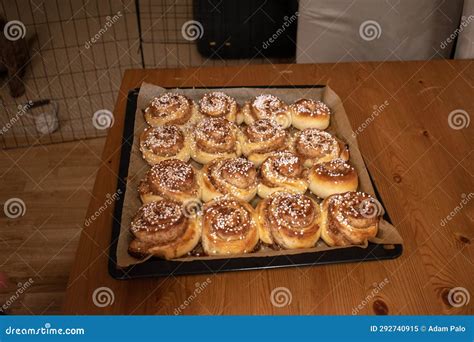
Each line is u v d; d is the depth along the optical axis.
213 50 1.99
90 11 2.39
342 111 1.01
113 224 0.78
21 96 1.89
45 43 2.17
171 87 1.10
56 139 1.72
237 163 0.88
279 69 1.16
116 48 2.14
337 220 0.77
